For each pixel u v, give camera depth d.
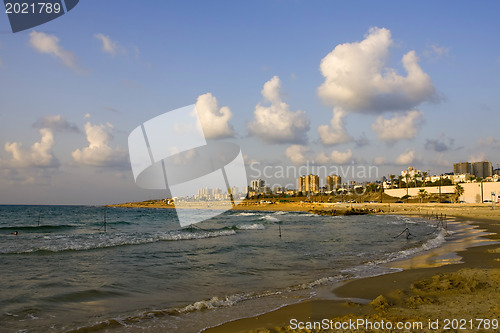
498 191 99.12
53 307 8.05
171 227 39.56
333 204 120.50
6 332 6.38
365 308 7.83
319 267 13.73
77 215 69.62
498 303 7.73
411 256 16.47
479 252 16.94
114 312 7.76
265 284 10.73
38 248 18.55
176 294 9.50
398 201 123.94
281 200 142.62
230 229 35.84
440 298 8.44
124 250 18.84
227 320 7.17
